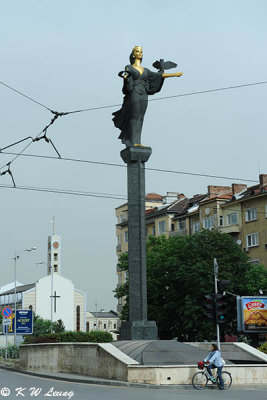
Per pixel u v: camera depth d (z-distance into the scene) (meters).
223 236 48.25
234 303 45.22
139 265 31.28
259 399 17.62
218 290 25.33
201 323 44.84
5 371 35.34
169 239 55.84
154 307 48.03
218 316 24.64
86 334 38.53
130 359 24.67
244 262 47.94
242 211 60.62
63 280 107.62
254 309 42.62
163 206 82.88
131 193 31.83
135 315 30.73
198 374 22.77
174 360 25.17
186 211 71.19
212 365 22.48
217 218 63.59
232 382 24.14
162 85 33.06
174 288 47.19
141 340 29.19
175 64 33.47
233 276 46.34
